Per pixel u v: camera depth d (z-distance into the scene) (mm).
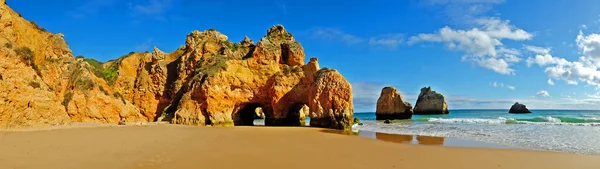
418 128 37438
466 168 13617
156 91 43375
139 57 46094
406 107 66062
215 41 45250
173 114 38781
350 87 38031
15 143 15555
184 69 42938
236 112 40969
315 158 14836
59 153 13641
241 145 18453
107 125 29891
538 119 47656
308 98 40906
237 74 40094
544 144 21219
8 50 23266
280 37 46281
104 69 43062
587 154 17047
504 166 14117
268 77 41656
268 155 15328
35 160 12094
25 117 23609
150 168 11805
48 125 25750
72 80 31719
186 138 20578
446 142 22844
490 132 30188
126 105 36469
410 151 17719
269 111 43000
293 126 39750
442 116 75438
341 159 14750
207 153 15188
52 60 30641
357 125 45688
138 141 18188
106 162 12375
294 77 41656
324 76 38844
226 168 12344
